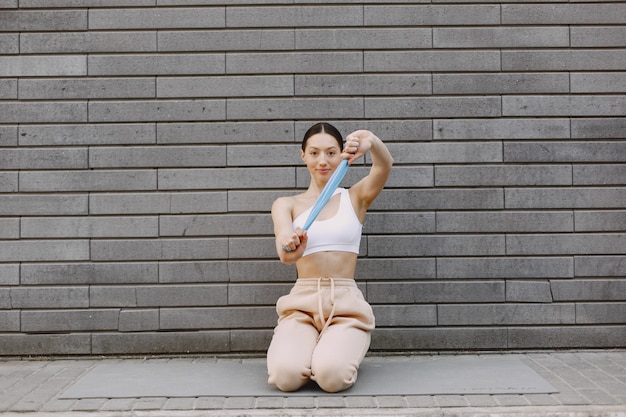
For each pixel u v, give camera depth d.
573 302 4.18
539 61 4.20
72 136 4.19
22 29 4.19
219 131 4.20
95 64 4.20
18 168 4.18
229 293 4.16
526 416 2.90
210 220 4.18
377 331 4.14
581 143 4.21
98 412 2.97
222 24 4.21
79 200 4.18
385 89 4.20
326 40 4.21
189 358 4.14
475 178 4.19
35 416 2.94
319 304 3.41
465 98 4.21
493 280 4.18
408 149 4.20
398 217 4.18
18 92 4.18
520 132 4.21
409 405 3.02
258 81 4.21
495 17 4.21
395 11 4.21
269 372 3.24
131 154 4.19
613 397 3.13
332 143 3.59
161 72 4.20
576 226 4.19
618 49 4.20
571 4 4.20
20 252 4.16
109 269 4.16
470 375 3.54
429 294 4.16
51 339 4.13
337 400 3.09
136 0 4.20
